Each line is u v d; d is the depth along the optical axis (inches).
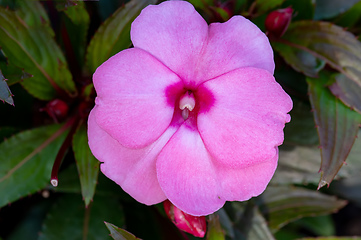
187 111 10.1
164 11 9.7
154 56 9.7
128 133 9.7
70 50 11.7
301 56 11.5
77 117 11.5
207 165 10.0
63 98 11.7
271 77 9.4
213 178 10.0
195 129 10.0
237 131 9.7
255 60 9.7
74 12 11.1
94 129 9.9
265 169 9.8
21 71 10.8
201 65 9.8
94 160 10.8
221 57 9.8
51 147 11.5
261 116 9.6
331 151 10.9
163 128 9.9
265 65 9.7
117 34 11.0
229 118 9.7
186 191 9.9
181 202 9.8
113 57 9.5
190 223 10.3
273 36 11.5
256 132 9.6
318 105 11.3
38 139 11.5
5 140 11.2
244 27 9.7
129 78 9.5
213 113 9.8
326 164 10.8
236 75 9.6
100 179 11.9
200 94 9.9
